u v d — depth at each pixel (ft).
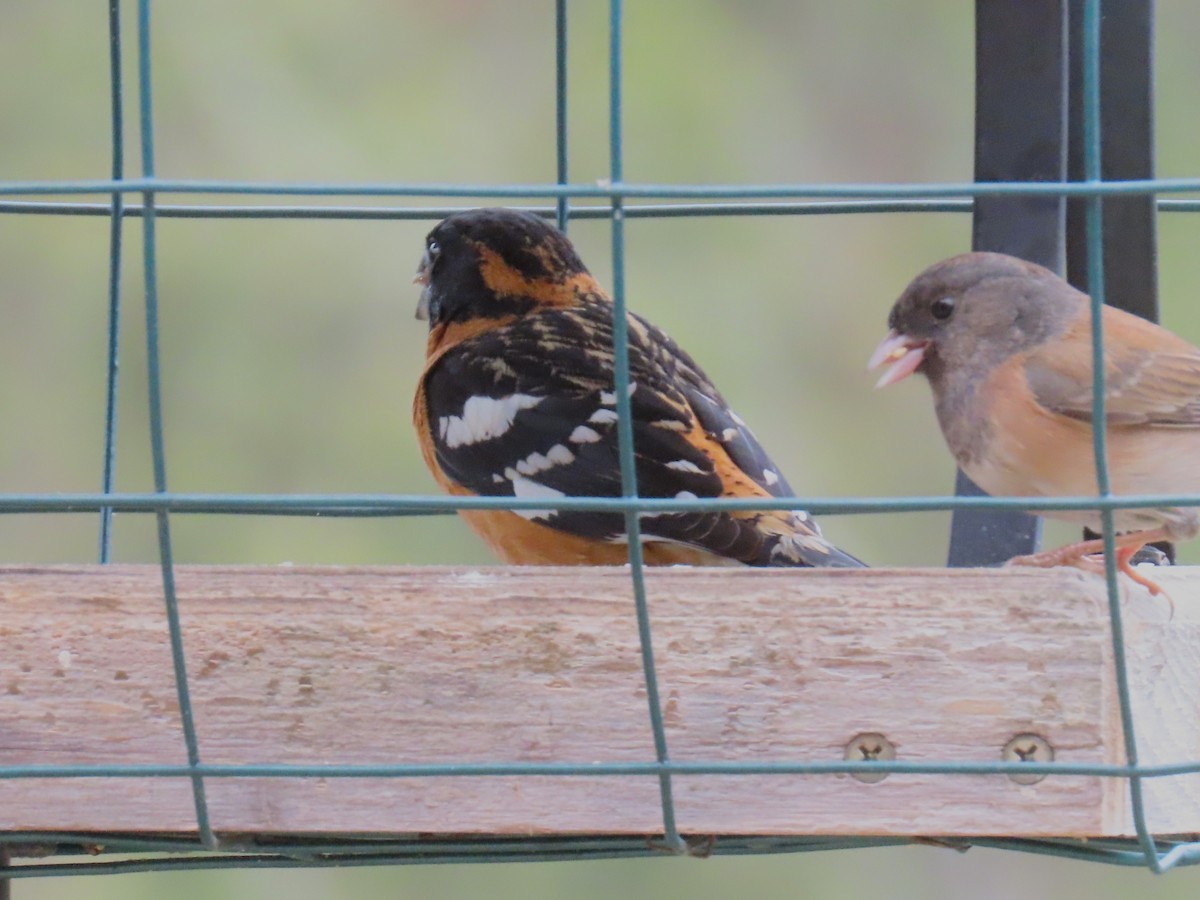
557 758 20.58
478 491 28.84
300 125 46.03
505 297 31.45
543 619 20.66
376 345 44.73
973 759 20.34
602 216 33.04
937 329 27.17
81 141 45.78
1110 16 28.14
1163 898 46.39
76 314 44.42
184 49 45.88
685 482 27.30
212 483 43.24
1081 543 24.63
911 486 45.16
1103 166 28.45
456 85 48.01
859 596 20.53
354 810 20.62
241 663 20.68
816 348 46.26
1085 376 25.84
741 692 20.51
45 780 20.63
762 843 21.81
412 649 20.67
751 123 48.93
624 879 43.75
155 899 41.16
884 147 49.90
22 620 20.74
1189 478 25.75
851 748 20.45
